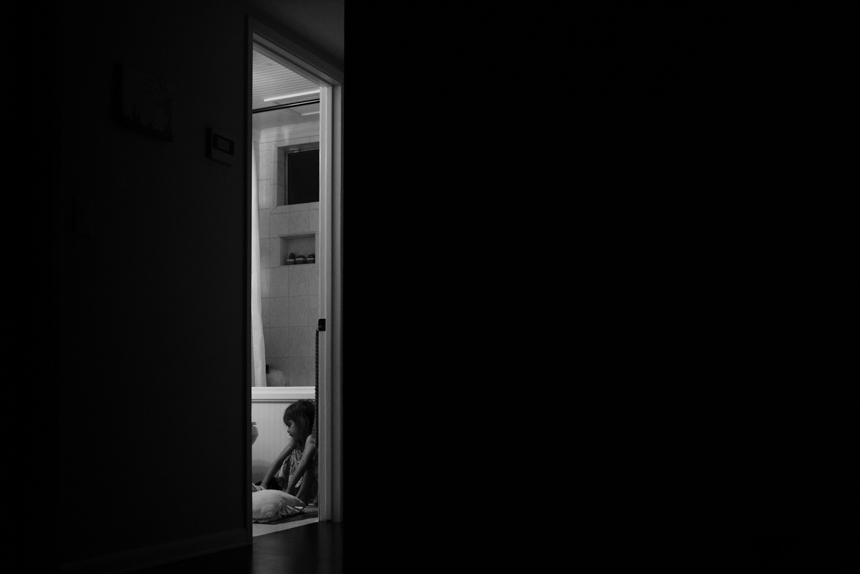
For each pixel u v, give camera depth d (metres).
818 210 1.31
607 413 1.42
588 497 1.42
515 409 1.48
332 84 4.40
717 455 1.34
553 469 1.44
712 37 1.40
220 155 3.48
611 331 1.43
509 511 1.47
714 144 1.38
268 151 7.16
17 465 2.28
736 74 1.38
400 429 1.56
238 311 3.58
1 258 2.26
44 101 2.38
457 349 1.53
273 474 5.12
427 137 1.58
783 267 1.33
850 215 1.29
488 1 1.56
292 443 5.17
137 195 3.03
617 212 1.44
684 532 1.35
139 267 3.03
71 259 2.73
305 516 4.43
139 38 3.06
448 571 1.50
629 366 1.41
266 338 7.00
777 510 1.30
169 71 3.21
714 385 1.35
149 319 3.07
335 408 4.28
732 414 1.34
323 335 4.32
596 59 1.47
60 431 2.62
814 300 1.30
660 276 1.40
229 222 3.55
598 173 1.46
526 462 1.46
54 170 2.38
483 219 1.53
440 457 1.52
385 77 1.62
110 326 2.88
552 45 1.50
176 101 3.23
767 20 1.36
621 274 1.43
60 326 2.55
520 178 1.51
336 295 4.32
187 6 3.31
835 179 1.30
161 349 3.12
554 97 1.50
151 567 2.96
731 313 1.35
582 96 1.48
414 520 1.53
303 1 3.63
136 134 3.04
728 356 1.35
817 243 1.31
